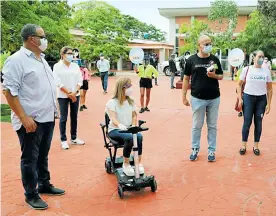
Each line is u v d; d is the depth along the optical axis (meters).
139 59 11.18
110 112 4.77
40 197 4.41
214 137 5.80
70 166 5.62
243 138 6.17
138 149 4.62
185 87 5.80
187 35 24.66
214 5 24.75
